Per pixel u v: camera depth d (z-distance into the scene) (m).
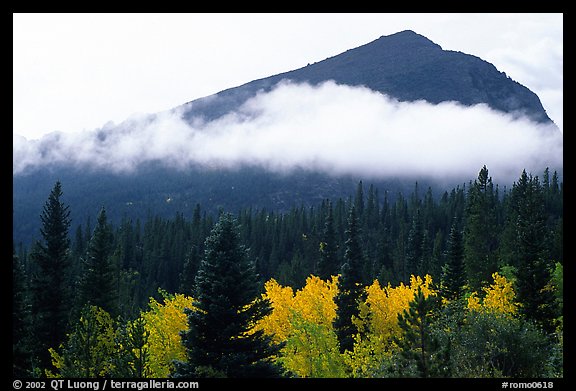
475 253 71.75
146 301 91.44
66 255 46.16
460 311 30.02
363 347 31.12
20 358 34.03
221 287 26.98
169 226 155.75
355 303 48.47
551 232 72.88
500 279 45.53
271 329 40.00
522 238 46.44
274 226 157.38
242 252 28.22
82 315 32.94
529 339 27.47
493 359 26.64
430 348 21.66
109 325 33.03
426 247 96.25
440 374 21.41
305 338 31.52
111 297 48.03
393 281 91.31
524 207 66.62
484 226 75.50
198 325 27.11
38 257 45.12
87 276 48.44
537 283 43.44
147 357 29.78
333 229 74.12
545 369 25.77
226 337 26.78
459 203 150.50
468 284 68.69
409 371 22.58
